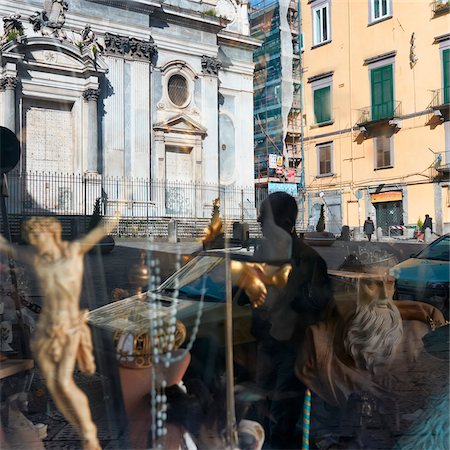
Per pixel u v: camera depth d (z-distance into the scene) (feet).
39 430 4.36
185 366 4.24
